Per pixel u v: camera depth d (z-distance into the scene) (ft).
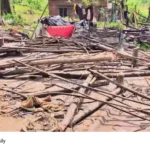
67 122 21.09
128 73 36.14
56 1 101.09
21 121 21.77
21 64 34.94
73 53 47.52
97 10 91.76
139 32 75.77
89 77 31.32
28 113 23.38
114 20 86.89
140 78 35.35
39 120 21.74
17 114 23.17
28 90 29.60
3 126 20.84
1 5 98.22
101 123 21.75
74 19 97.66
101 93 26.09
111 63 40.27
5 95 27.58
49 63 35.06
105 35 75.66
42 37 66.49
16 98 26.96
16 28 91.35
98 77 31.30
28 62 35.17
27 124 20.99
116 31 76.79
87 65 38.83
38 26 75.05
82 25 85.46
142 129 20.81
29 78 34.19
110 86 30.73
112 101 25.93
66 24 77.97
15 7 100.27
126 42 69.77
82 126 21.22
